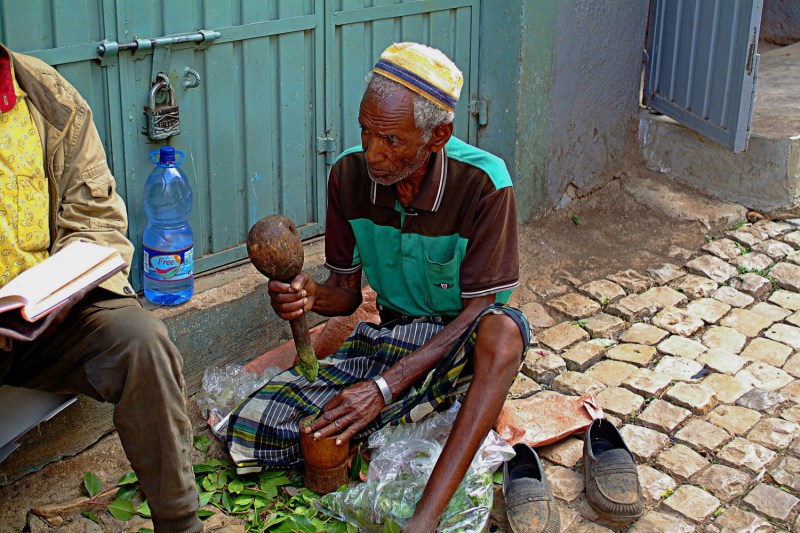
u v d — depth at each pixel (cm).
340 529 231
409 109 216
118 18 252
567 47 404
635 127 474
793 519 237
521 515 226
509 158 400
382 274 273
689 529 233
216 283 303
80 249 196
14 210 206
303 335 231
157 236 282
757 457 262
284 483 249
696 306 361
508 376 228
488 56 392
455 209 249
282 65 307
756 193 437
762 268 389
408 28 356
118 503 234
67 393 214
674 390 297
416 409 246
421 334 260
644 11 447
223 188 303
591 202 451
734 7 405
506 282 250
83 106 219
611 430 258
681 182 465
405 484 231
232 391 283
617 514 231
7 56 200
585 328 343
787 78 563
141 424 197
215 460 258
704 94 436
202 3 274
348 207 264
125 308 204
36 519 234
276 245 215
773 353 324
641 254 405
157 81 267
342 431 238
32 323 178
